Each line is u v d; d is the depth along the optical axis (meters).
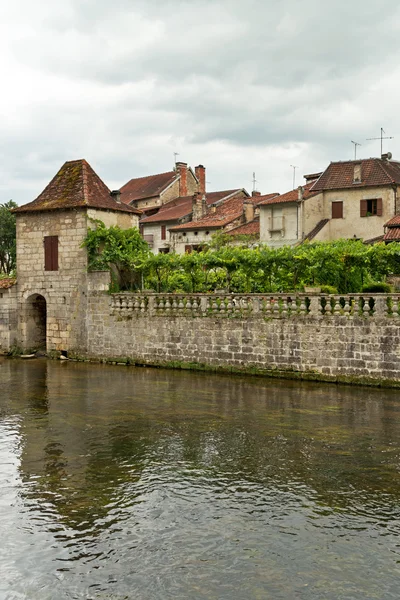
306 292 26.14
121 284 34.62
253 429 17.89
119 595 9.32
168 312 29.88
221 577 9.73
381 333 23.47
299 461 14.91
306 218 44.22
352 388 23.59
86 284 33.25
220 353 28.00
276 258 29.67
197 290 34.44
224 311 27.81
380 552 10.40
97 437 17.28
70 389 24.77
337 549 10.52
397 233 37.72
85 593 9.38
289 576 9.73
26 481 13.77
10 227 67.50
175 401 21.94
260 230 46.88
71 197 34.38
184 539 10.93
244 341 27.17
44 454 15.73
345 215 44.31
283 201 45.19
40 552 10.53
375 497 12.62
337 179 45.28
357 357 24.06
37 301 36.31
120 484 13.52
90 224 33.56
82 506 12.36
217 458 15.20
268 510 12.06
